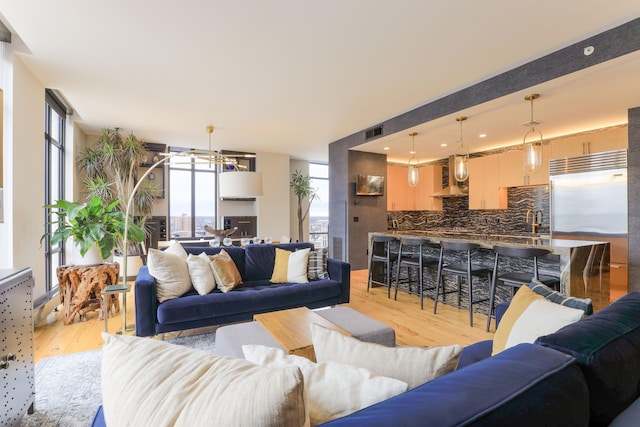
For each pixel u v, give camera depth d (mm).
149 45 2912
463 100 3877
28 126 3365
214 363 752
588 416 746
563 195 4754
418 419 550
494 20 2518
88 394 2078
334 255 6641
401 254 4480
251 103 4395
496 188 5918
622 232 4055
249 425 540
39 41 2840
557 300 1542
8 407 1578
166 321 2676
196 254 3592
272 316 2385
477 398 613
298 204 8742
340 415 738
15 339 1660
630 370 896
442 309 3951
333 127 5613
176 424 601
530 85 3189
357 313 2510
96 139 6227
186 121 5242
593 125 4602
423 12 2428
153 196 6125
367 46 2916
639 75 2918
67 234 3287
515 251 2980
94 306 3475
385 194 6812
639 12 2408
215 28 2650
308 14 2465
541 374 719
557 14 2434
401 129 4859
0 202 1870
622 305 1186
